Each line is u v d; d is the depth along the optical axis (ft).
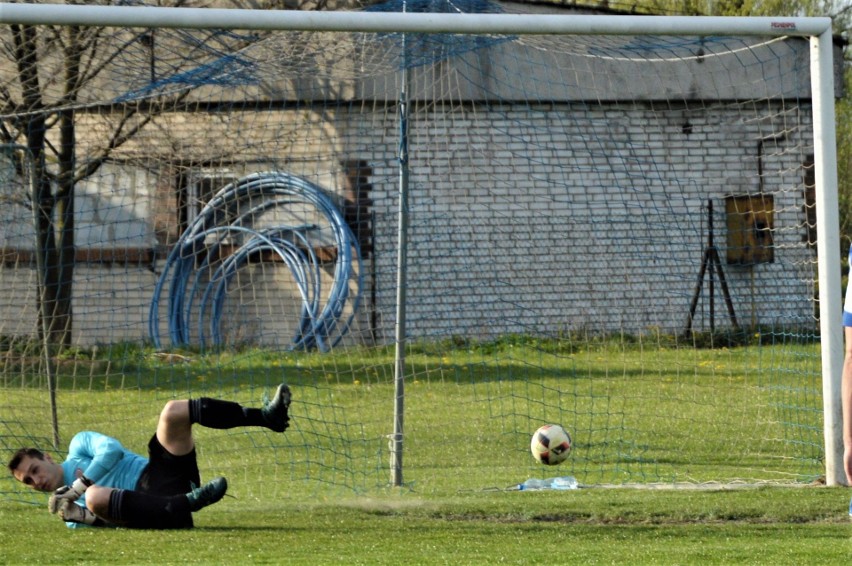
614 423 119.85
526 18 82.43
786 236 184.96
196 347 162.91
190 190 159.43
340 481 88.43
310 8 191.21
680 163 194.90
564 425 119.03
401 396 86.99
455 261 181.27
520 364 160.15
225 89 149.38
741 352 164.35
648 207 183.21
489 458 100.48
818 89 85.30
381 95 160.66
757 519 67.51
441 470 93.81
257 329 179.63
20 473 67.51
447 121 181.88
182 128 153.48
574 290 182.91
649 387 143.43
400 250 87.35
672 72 194.59
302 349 163.63
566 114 189.88
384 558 54.85
